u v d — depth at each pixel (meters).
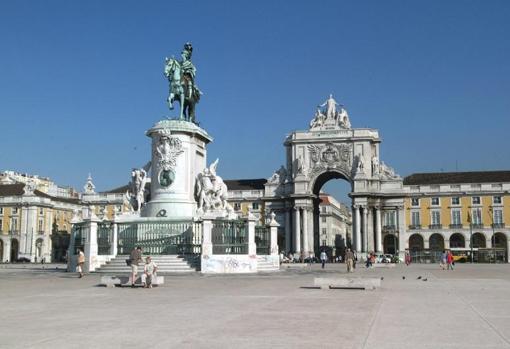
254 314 5.93
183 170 14.77
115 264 13.86
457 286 10.28
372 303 7.00
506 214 46.12
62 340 4.41
